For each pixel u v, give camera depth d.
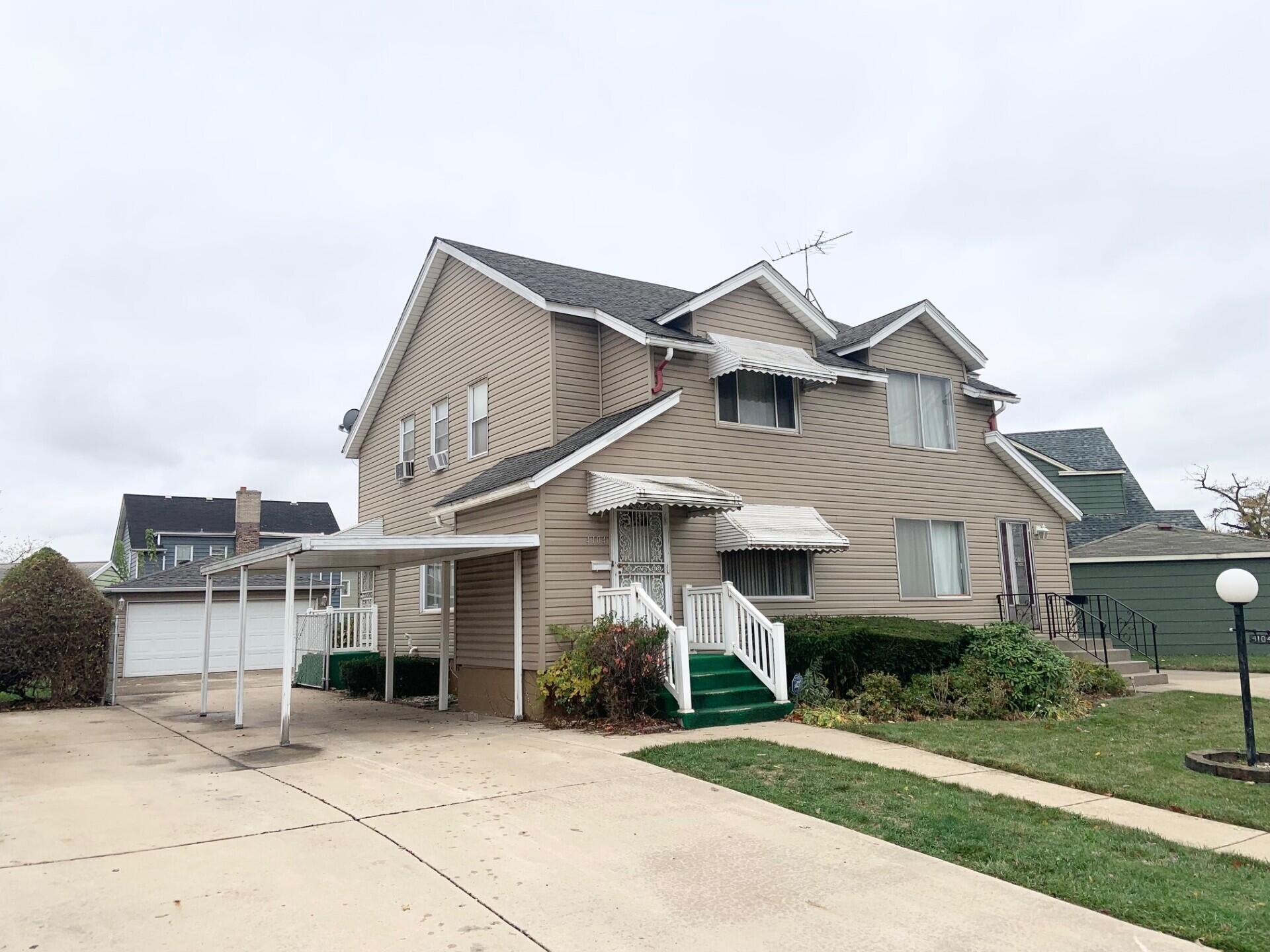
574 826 6.66
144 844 6.23
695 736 10.45
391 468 20.39
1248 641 22.31
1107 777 8.27
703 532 14.27
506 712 13.12
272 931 4.66
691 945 4.52
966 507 18.28
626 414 13.77
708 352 14.38
